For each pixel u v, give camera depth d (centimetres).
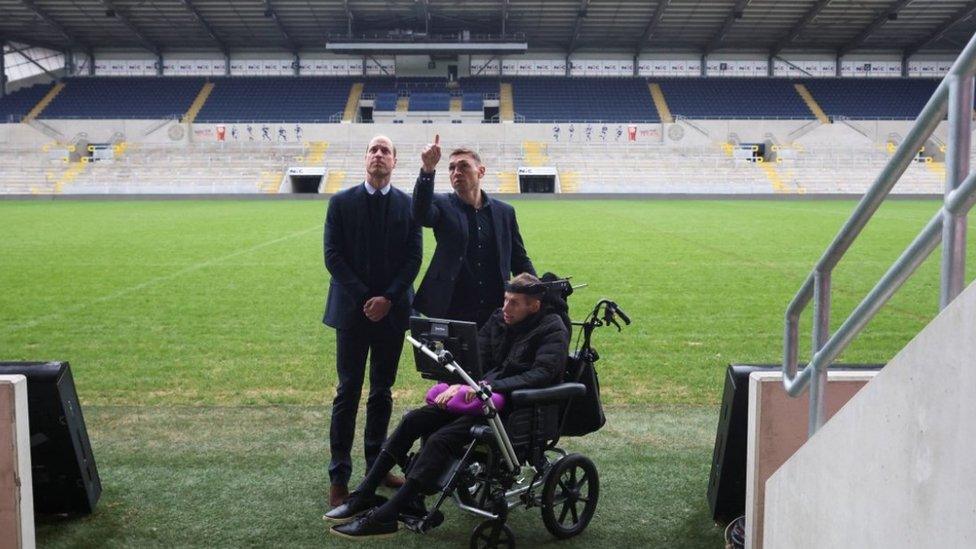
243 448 528
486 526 370
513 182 4303
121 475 476
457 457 376
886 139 4656
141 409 621
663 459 504
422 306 465
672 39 4872
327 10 4312
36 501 407
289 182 4256
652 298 1146
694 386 690
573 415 420
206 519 413
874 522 226
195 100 4838
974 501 183
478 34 4722
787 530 289
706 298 1145
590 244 1870
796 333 305
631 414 606
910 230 2212
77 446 405
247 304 1101
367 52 4562
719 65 5125
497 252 475
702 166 4469
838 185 4269
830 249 267
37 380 389
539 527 408
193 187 4181
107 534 394
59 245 1858
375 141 453
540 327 398
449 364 362
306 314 1029
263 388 686
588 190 4275
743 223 2483
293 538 392
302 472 484
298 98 4872
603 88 4978
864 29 4616
